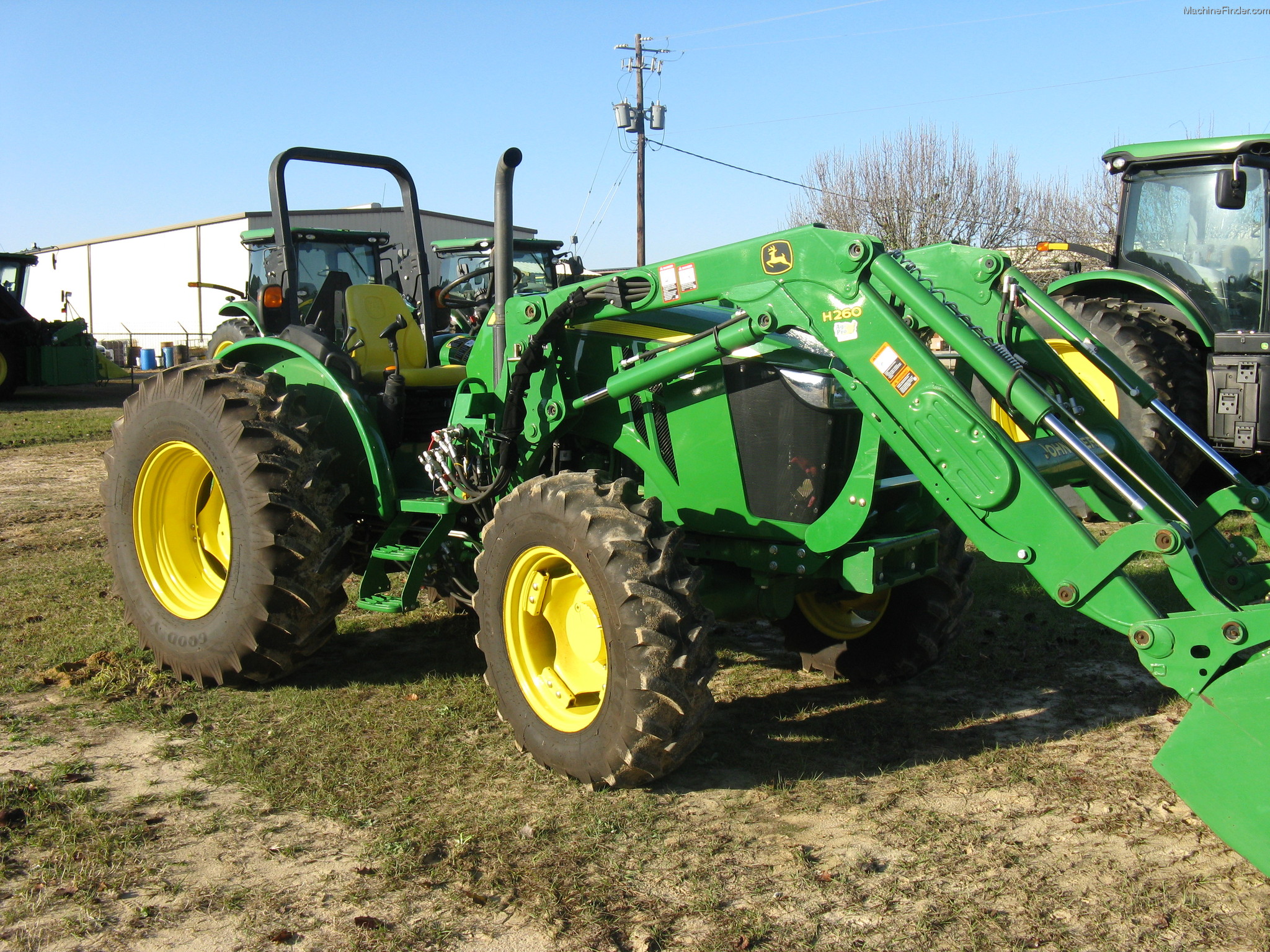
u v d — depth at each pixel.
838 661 4.59
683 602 3.29
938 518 4.31
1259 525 3.42
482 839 3.09
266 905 2.74
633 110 27.00
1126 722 4.09
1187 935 2.63
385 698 4.30
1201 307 7.69
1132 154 8.00
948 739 3.93
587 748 3.38
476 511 4.38
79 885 2.83
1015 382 3.04
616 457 4.24
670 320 4.10
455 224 34.94
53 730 3.93
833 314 3.38
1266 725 2.60
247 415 4.23
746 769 3.65
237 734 3.90
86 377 21.88
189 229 36.19
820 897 2.79
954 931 2.64
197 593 4.62
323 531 4.21
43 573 6.25
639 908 2.73
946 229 26.45
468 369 4.47
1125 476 3.66
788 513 3.75
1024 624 5.39
